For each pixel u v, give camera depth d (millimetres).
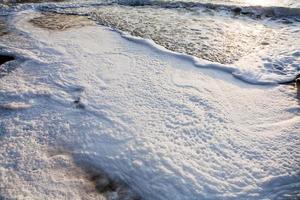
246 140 3443
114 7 7898
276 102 4070
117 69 4801
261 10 7133
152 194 2873
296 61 4957
